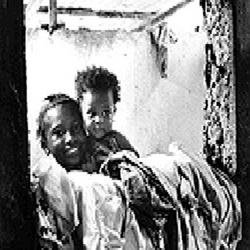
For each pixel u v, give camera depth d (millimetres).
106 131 1069
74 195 1027
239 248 1172
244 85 1162
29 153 1006
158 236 1085
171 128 1111
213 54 1141
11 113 985
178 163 1110
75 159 1045
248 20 1158
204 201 1130
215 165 1148
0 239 967
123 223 1053
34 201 1001
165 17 1104
